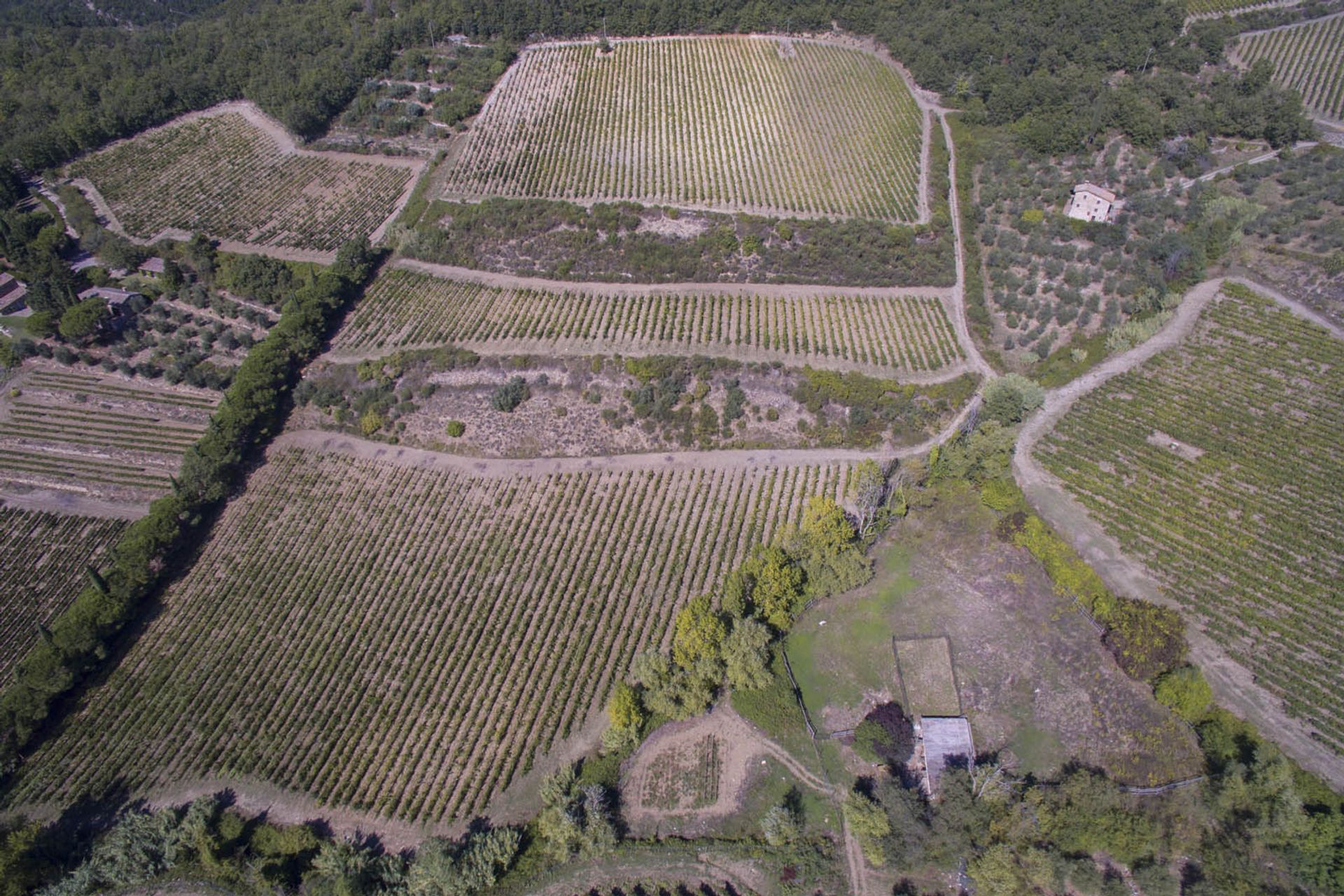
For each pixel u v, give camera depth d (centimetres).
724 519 10450
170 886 7719
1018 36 17788
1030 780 8062
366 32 19225
